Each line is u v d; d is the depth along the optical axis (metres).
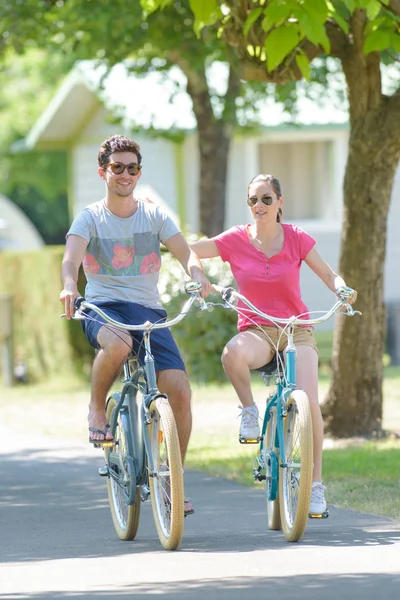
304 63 27.48
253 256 23.73
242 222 74.00
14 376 69.50
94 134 82.81
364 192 37.88
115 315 22.86
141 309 23.02
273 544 22.34
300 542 22.47
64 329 65.12
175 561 20.92
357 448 36.56
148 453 22.48
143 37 51.59
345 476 31.08
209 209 63.31
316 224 73.75
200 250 23.86
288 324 22.59
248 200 23.70
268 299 23.69
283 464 22.78
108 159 22.70
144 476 22.92
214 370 58.50
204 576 19.50
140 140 75.56
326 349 72.12
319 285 73.12
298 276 23.81
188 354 58.50
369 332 38.75
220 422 45.50
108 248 22.89
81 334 64.88
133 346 22.86
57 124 84.31
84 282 60.31
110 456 24.14
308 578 19.05
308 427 21.81
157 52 57.81
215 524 25.11
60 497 30.25
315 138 73.44
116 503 24.33
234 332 58.25
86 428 45.72
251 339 23.47
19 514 27.78
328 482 30.14
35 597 18.27
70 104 80.56
